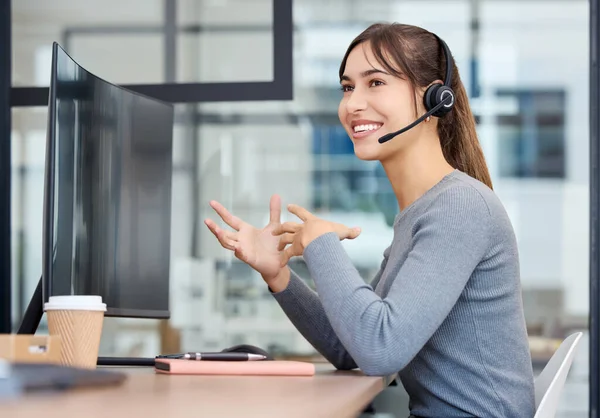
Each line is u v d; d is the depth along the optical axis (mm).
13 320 3469
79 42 3480
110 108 2080
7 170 3473
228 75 3457
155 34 3469
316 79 3609
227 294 3553
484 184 2031
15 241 3484
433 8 3623
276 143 3580
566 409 3512
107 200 2043
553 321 3604
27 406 987
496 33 3629
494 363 1864
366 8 3621
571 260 3615
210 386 1445
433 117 2061
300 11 3621
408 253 1904
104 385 1284
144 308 2186
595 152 3494
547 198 3629
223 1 3461
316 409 1163
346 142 3594
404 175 2057
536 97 3633
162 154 2295
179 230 3561
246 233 2135
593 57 3529
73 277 1876
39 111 3492
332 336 2182
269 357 2035
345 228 1883
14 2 3494
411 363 1930
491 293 1867
